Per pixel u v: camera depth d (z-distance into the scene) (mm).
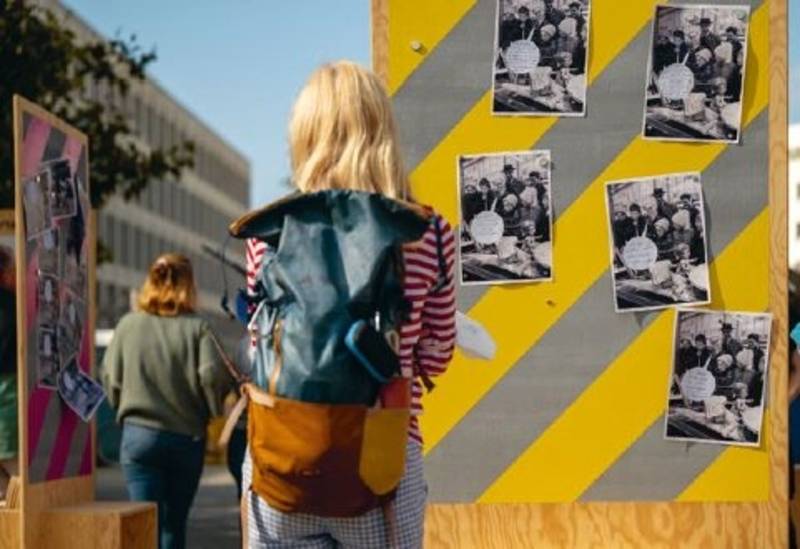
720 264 5203
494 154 5262
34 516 6355
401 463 3596
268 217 3688
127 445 8188
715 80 5223
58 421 6695
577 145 5250
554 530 5230
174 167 21094
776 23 5207
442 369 3904
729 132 5215
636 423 5219
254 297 3773
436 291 3807
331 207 3639
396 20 5305
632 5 5246
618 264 5227
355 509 3570
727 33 5215
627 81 5250
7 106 18312
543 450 5242
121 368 8188
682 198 5215
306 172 3797
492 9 5277
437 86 5285
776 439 5188
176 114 80688
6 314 7473
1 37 18375
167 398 8102
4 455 7469
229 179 97938
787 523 5176
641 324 5223
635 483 5223
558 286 5242
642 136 5238
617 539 5215
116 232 68750
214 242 92688
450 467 5258
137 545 6727
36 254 6410
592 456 5230
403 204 3621
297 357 3512
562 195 5242
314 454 3502
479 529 5246
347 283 3549
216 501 16641
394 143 3846
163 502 8219
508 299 5258
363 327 3500
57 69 18969
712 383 5207
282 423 3529
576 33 5254
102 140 20078
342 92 3818
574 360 5230
